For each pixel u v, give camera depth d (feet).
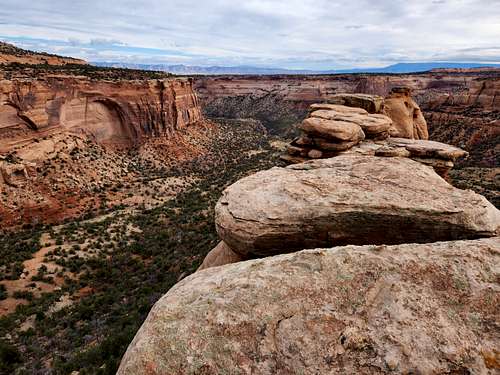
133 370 19.11
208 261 50.39
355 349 17.61
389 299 19.48
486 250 22.15
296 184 35.91
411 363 16.61
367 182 35.65
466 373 16.10
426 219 30.27
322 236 32.22
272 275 22.35
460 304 18.85
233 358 18.47
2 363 58.39
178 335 19.90
